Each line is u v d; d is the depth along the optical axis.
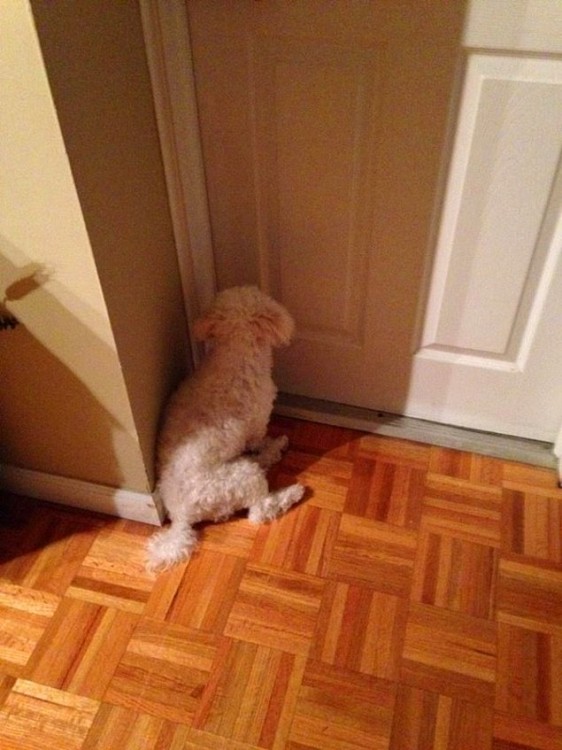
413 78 0.95
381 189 1.09
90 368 1.02
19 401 1.12
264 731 0.99
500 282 1.15
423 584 1.17
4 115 0.75
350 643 1.09
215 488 1.14
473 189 1.05
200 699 1.03
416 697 1.03
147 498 1.22
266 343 1.16
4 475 1.28
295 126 1.05
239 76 1.02
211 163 1.14
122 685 1.04
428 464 1.37
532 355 1.24
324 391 1.46
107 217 0.90
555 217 1.04
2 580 1.18
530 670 1.06
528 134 0.96
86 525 1.27
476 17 0.87
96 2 0.79
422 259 1.16
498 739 0.98
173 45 0.98
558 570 1.19
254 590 1.16
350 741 0.98
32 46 0.69
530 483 1.33
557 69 0.89
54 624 1.12
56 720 1.01
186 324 1.29
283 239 1.22
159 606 1.14
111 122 0.88
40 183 0.81
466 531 1.25
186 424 1.15
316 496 1.31
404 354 1.32
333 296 1.27
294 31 0.95
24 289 0.93
